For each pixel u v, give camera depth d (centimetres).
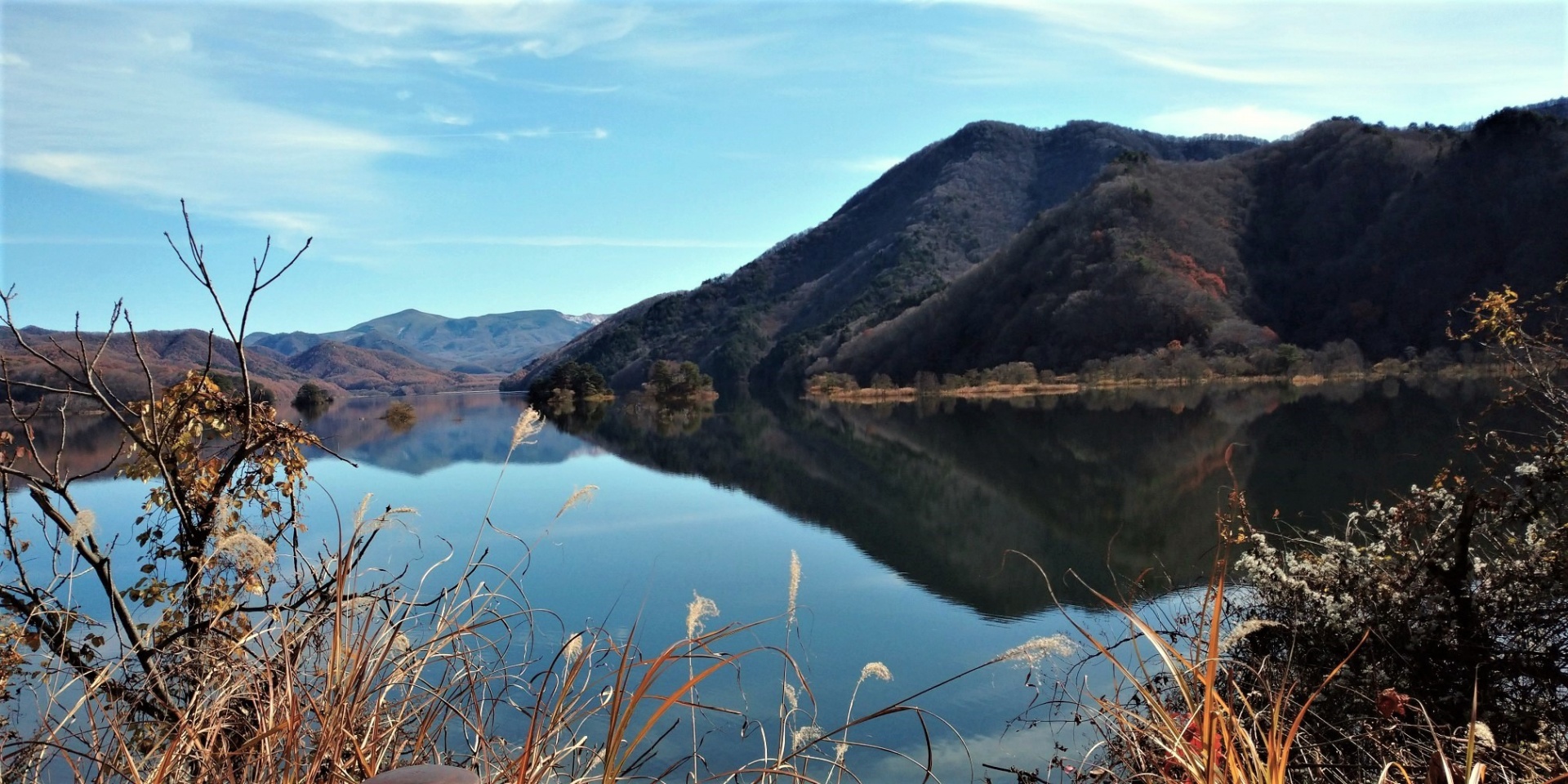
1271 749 201
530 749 225
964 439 4234
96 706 266
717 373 15825
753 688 802
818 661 907
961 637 1005
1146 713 343
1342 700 412
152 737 279
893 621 1088
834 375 10106
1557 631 413
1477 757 305
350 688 229
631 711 210
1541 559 420
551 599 1181
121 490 1480
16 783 247
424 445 4194
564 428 5803
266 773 220
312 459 3331
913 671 861
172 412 425
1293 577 485
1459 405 3791
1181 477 2403
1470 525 424
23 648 365
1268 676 421
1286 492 1881
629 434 5162
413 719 265
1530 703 395
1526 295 7431
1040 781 477
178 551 402
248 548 242
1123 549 1500
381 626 261
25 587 357
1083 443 3594
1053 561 1452
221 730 239
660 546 1619
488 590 326
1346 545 494
